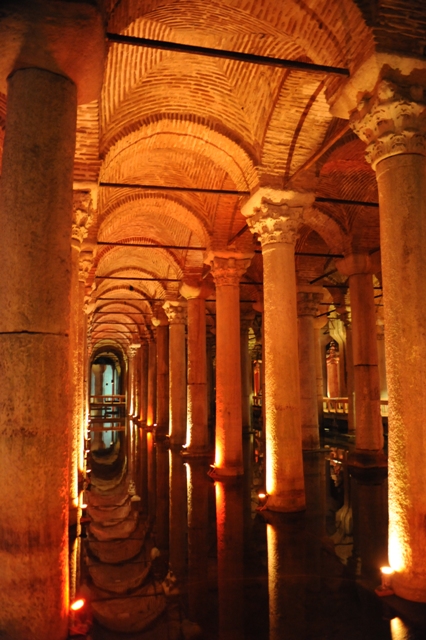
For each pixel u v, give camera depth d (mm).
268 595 4559
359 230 11680
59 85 3674
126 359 34781
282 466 7559
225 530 6730
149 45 4801
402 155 4691
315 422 14234
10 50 3539
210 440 18391
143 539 6473
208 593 4652
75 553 5977
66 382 3541
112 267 17781
